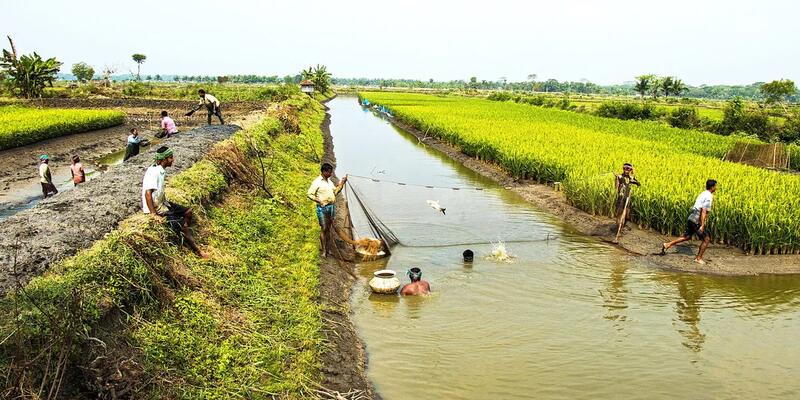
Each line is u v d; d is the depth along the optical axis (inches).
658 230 540.7
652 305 375.2
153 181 319.0
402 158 1098.1
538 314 357.4
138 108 1847.9
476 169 961.5
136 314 242.4
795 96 5974.4
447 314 355.9
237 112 1772.9
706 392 268.5
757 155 969.5
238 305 301.1
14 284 231.6
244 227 420.5
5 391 173.5
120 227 307.3
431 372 282.4
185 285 287.0
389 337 322.0
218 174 477.7
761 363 298.5
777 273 435.5
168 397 210.2
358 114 2384.4
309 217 531.2
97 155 1026.1
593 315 357.1
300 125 1228.5
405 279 417.1
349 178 652.1
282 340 280.5
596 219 586.2
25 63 1899.6
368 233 499.8
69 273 238.1
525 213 622.8
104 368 204.8
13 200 649.0
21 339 187.8
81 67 3196.4
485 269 441.7
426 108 2128.4
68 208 355.9
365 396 252.8
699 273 435.5
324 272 403.9
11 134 946.7
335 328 316.2
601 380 277.9
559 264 456.4
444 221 562.3
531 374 282.0
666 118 1831.9
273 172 644.1
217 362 241.3
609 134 1151.0
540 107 2628.0
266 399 229.9
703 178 617.0
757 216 471.2
